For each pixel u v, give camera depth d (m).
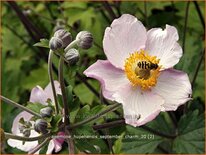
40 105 0.26
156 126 0.34
